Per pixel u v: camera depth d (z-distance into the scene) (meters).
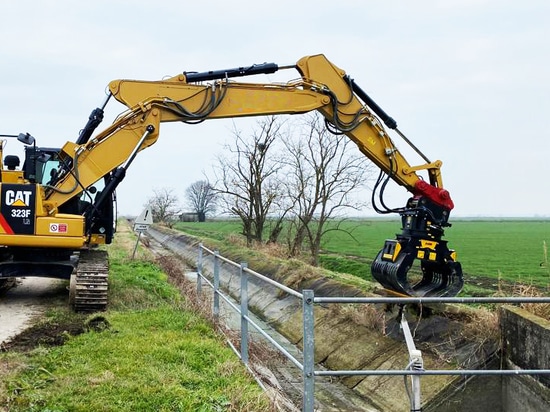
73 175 10.42
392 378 8.95
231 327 11.60
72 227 10.22
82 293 10.08
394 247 10.40
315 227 24.72
